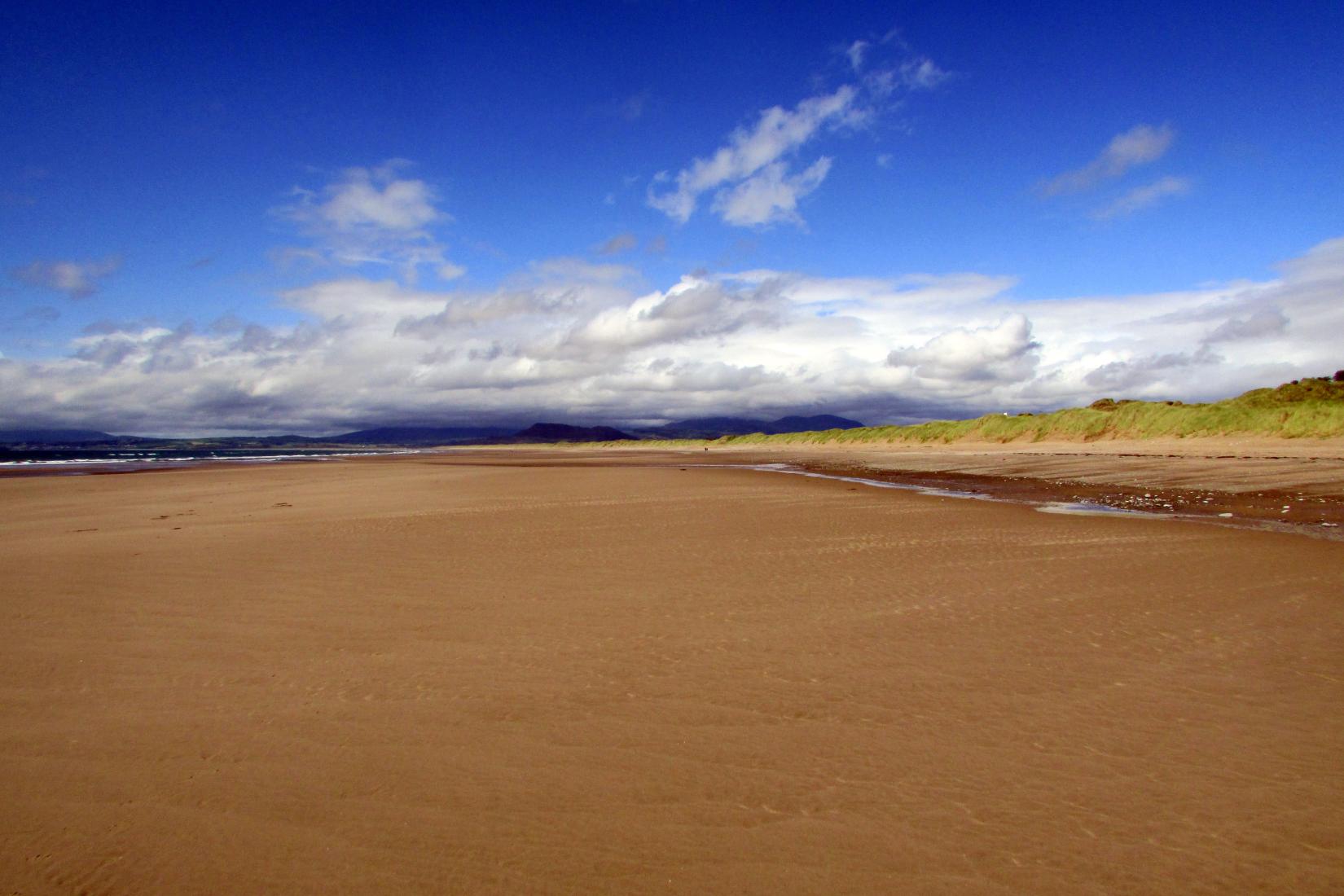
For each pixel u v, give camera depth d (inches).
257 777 193.5
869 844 162.9
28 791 187.5
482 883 150.9
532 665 279.9
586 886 149.7
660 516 740.0
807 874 152.6
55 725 226.8
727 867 155.3
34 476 1616.6
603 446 7519.7
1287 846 159.8
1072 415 2615.7
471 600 379.9
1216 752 204.1
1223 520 676.1
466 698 247.6
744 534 606.2
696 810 177.5
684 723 226.7
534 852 160.9
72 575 442.3
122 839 166.4
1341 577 414.3
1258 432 1926.7
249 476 1585.9
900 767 197.5
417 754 206.4
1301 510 740.0
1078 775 191.6
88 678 267.4
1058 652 291.0
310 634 320.5
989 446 2650.1
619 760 203.2
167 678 267.1
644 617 346.9
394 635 319.0
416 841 165.0
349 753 206.8
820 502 872.9
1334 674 262.2
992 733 217.8
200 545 556.1
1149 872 151.6
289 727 224.1
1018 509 774.5
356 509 825.5
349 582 420.5
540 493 1056.2
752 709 237.9
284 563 479.8
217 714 234.2
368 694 251.1
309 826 171.0
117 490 1152.2
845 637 313.1
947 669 273.1
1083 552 499.2
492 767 199.0
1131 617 338.6
